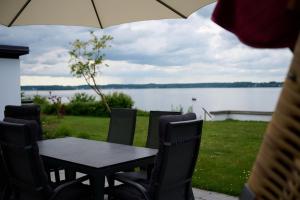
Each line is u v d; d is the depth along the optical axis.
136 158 2.94
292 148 0.39
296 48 0.38
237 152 6.10
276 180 0.41
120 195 2.82
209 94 15.66
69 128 8.81
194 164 2.68
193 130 2.54
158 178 2.39
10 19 3.13
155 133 3.75
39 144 3.79
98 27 3.37
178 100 13.93
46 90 12.53
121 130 4.11
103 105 12.63
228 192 4.05
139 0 2.82
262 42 0.48
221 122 10.07
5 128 2.52
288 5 0.43
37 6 2.96
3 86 6.47
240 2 0.50
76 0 2.92
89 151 3.30
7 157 2.64
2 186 2.94
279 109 0.40
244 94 12.91
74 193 2.80
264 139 0.44
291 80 0.38
